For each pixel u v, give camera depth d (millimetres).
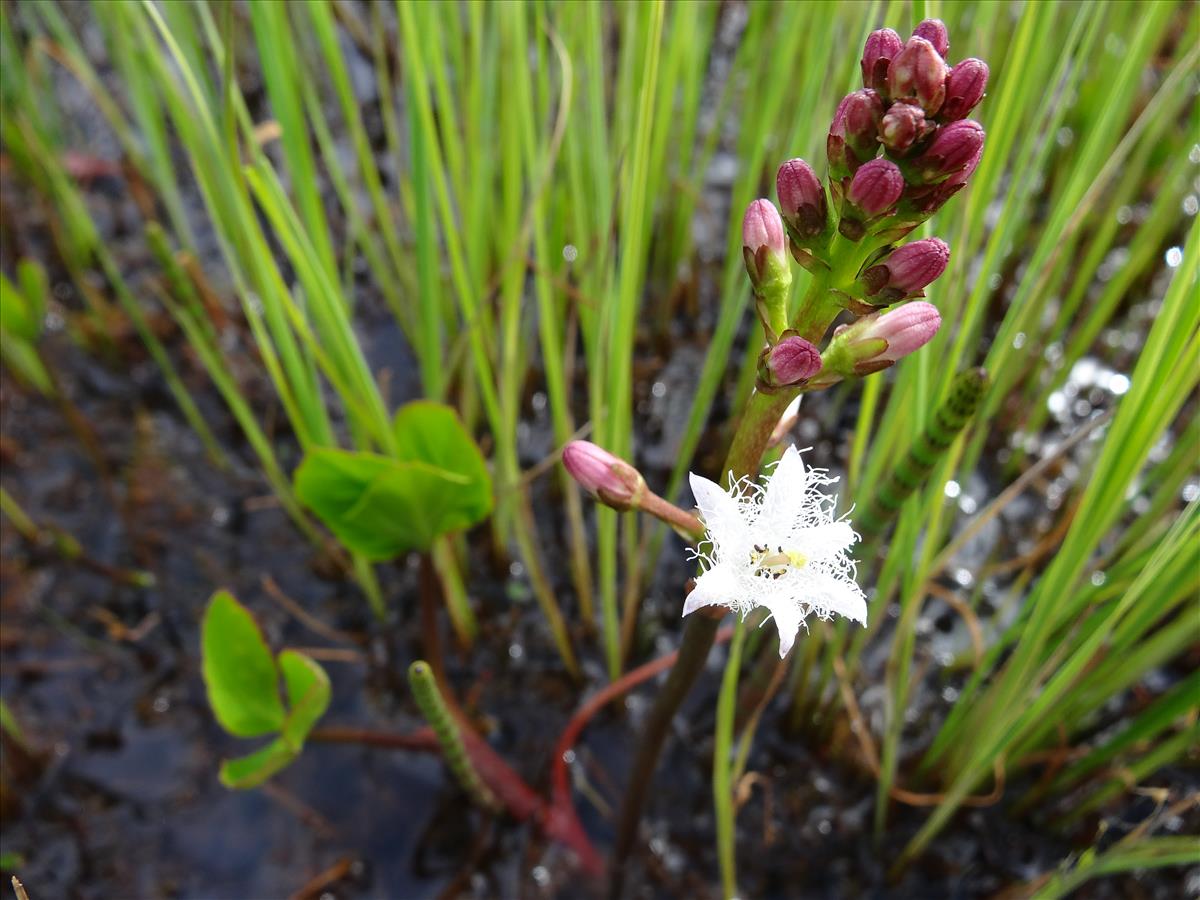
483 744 153
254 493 188
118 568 179
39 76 217
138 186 218
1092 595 130
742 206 152
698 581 82
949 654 170
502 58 143
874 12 109
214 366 162
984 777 154
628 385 133
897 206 73
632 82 134
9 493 186
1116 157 113
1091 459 175
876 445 130
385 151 225
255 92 233
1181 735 135
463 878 150
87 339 201
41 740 161
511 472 154
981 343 202
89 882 150
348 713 166
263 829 154
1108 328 205
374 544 138
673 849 154
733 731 162
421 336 160
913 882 152
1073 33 108
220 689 125
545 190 155
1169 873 148
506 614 176
